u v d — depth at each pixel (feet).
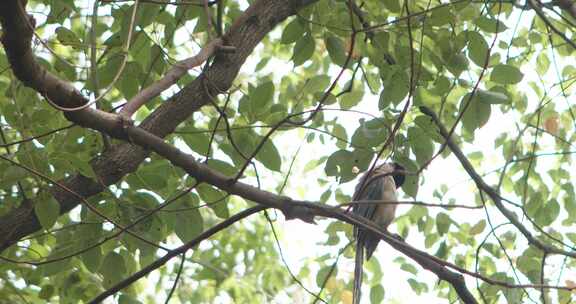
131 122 27.25
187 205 33.27
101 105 33.65
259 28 34.99
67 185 31.71
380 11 39.11
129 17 32.86
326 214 28.30
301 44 35.83
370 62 39.04
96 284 40.96
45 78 24.54
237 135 32.89
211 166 31.17
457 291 30.71
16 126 31.58
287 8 35.81
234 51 30.40
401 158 34.94
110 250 33.65
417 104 35.47
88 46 29.96
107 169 31.99
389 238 28.07
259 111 32.89
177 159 28.07
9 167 27.73
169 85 28.58
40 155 28.25
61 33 30.76
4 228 30.73
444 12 34.53
